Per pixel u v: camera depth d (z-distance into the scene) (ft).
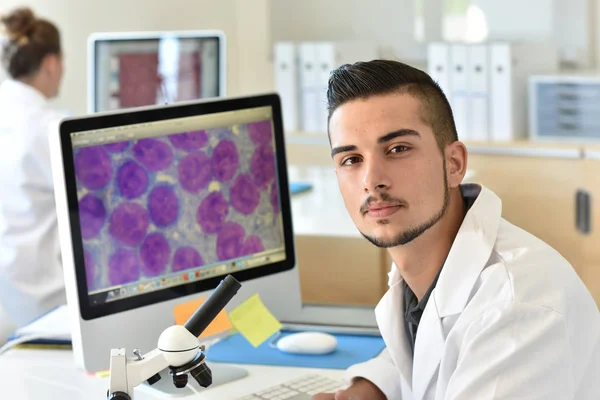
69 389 5.34
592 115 11.69
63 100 13.28
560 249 11.82
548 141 11.99
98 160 5.31
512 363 3.63
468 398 3.65
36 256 8.54
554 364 3.63
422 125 3.94
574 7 12.77
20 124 8.78
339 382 5.30
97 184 5.30
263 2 14.89
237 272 5.85
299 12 14.96
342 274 7.77
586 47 12.78
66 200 5.19
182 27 14.49
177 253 5.61
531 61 12.48
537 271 3.87
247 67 15.19
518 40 13.32
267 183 5.99
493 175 12.07
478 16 13.64
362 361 5.68
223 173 5.80
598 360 4.06
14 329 8.57
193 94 10.50
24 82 9.55
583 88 11.69
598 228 11.51
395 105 3.92
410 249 4.16
